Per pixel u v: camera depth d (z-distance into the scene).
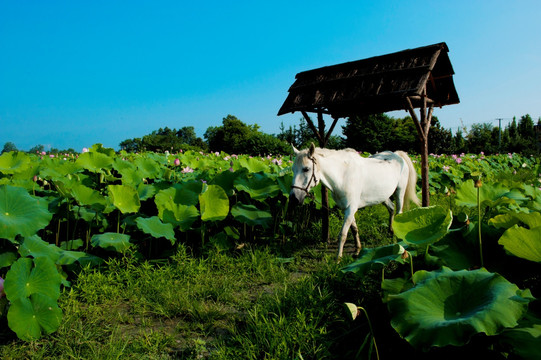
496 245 3.23
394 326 2.29
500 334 2.14
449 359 2.41
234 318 3.71
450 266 3.12
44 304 3.16
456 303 2.39
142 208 6.51
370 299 3.66
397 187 6.75
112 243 4.55
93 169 6.21
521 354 2.00
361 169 5.70
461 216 3.57
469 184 4.65
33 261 3.31
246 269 5.05
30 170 5.60
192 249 5.61
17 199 3.64
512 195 4.65
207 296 4.20
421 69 5.83
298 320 3.37
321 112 7.09
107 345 3.15
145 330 3.50
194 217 5.50
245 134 58.28
